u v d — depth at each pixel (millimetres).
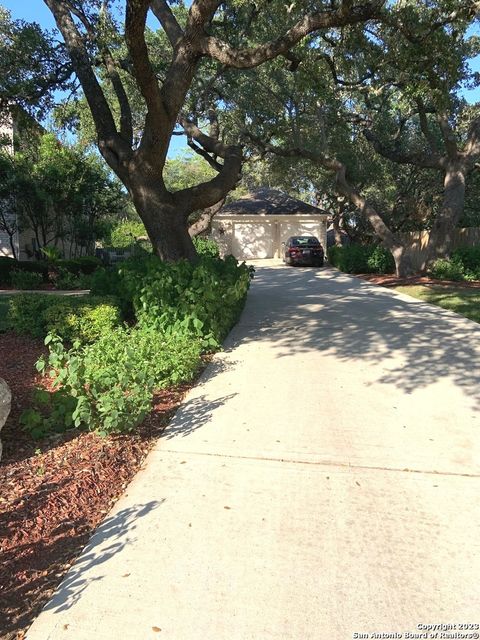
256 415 4852
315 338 7867
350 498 3447
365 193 30062
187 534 3051
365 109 21875
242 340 7750
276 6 10844
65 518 3203
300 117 20703
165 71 14453
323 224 29828
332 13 8312
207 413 4902
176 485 3605
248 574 2719
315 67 13211
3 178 16812
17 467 3785
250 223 29969
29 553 2873
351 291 13852
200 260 9719
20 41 11867
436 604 2521
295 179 31625
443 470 3822
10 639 2312
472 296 12227
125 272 8008
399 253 18078
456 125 19594
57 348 4398
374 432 4480
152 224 10156
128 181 10258
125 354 5184
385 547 2938
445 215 17719
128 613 2465
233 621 2418
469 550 2908
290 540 2996
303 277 18125
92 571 2738
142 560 2824
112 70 11328
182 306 6824
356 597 2564
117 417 4066
